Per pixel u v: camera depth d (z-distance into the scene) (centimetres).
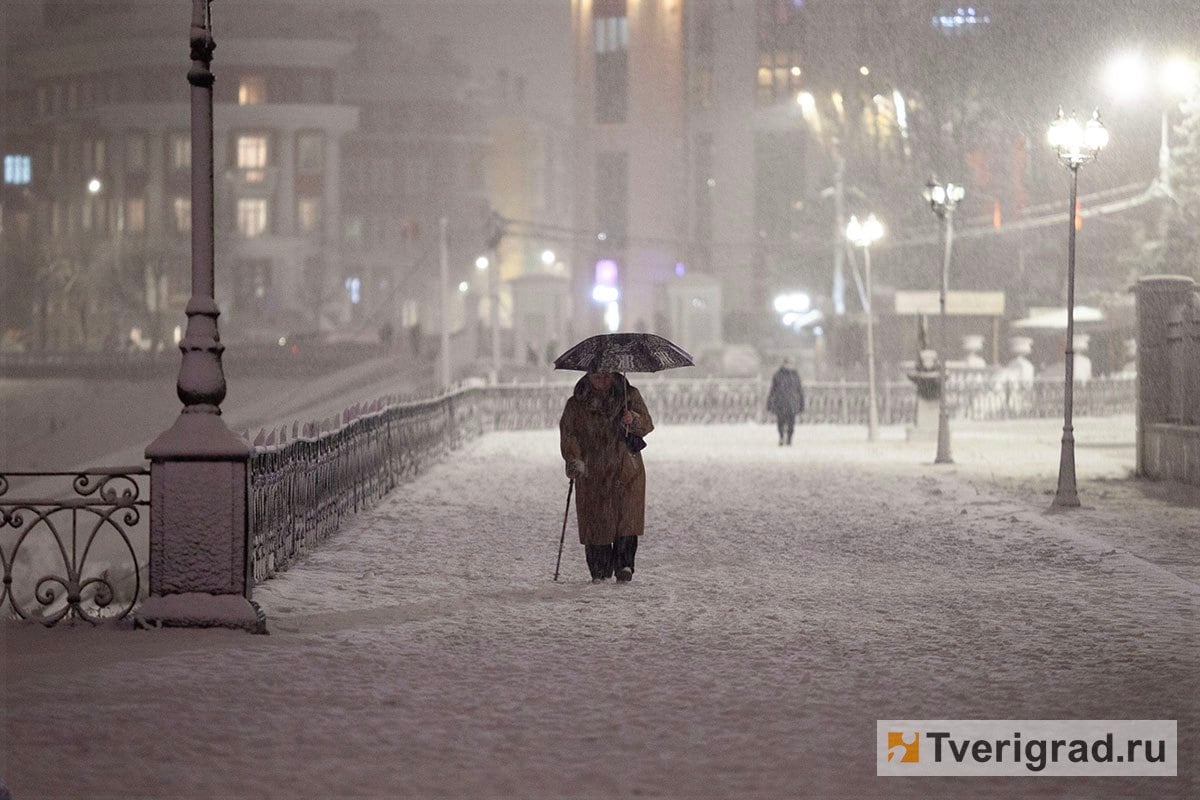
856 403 10912
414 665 2173
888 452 7469
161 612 2411
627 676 2103
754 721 1834
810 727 1811
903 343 13288
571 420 3056
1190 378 5344
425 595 2869
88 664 2130
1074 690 2034
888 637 2425
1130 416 11744
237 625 2405
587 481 3042
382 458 4894
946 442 6619
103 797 1490
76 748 1666
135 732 1742
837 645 2352
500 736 1748
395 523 4119
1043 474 5962
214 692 1962
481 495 4997
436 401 6656
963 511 4466
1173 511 4481
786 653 2284
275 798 1493
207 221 2452
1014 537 3838
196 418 2422
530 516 4347
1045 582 3058
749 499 4881
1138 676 2123
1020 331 13400
